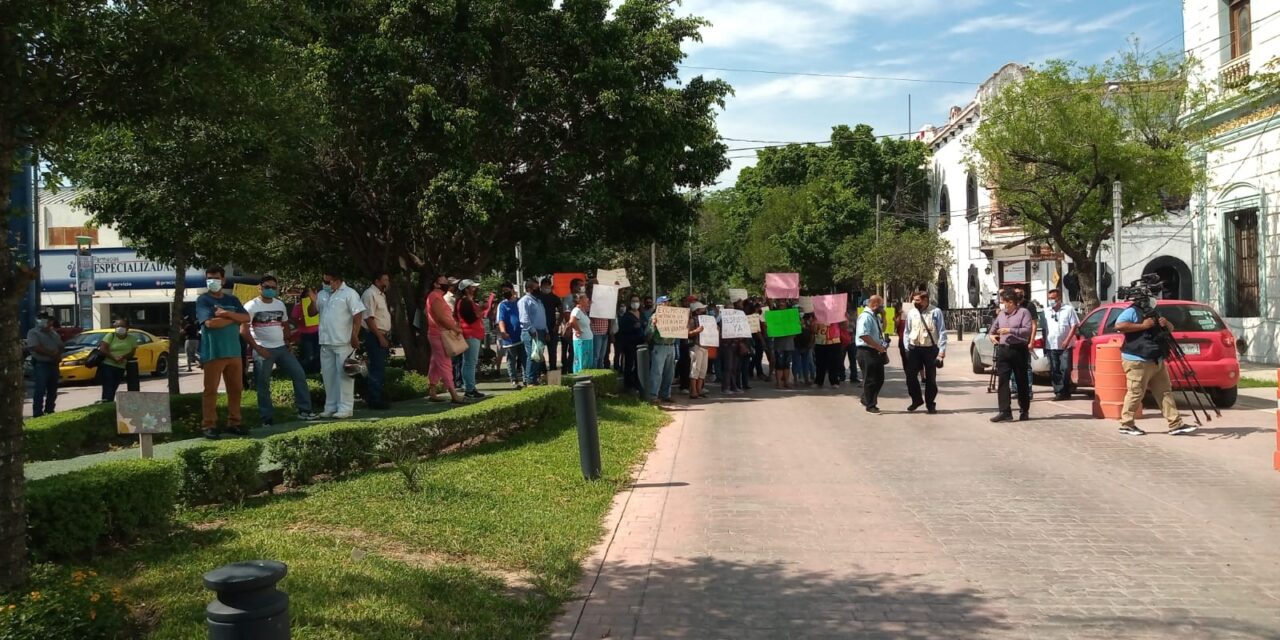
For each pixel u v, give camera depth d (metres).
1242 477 8.98
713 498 8.55
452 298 18.33
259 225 14.73
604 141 17.77
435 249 19.50
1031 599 5.60
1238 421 12.73
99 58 5.77
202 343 10.82
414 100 15.61
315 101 14.25
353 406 12.82
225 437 10.80
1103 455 10.33
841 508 8.05
